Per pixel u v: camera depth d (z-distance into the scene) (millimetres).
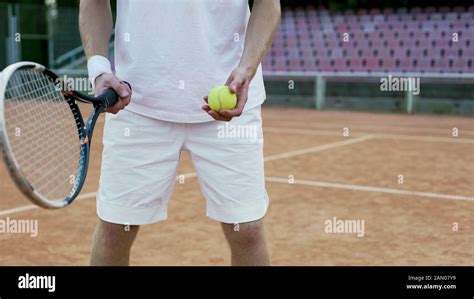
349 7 17422
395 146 8719
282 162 7328
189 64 2230
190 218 4637
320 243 4004
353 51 16531
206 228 4367
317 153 8078
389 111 14766
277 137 9875
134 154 2279
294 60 17266
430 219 4633
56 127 2105
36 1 18547
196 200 5227
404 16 16578
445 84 14117
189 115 2258
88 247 3904
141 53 2240
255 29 2186
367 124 11891
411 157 7688
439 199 5312
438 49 15523
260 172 2334
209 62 2248
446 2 16438
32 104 2008
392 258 3691
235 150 2270
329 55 16828
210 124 2273
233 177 2281
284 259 3662
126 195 2297
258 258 2373
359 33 16703
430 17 16281
